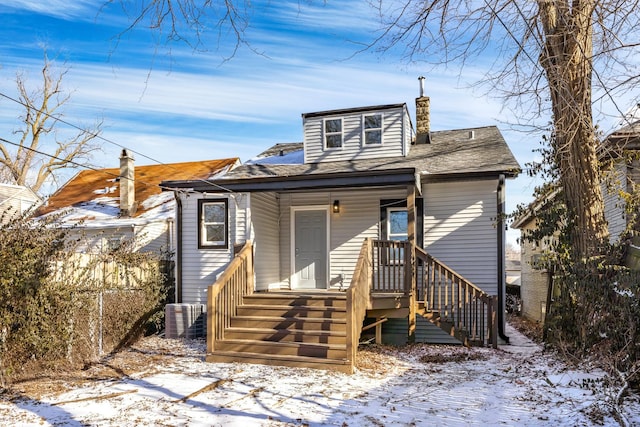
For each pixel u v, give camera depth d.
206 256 11.94
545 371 6.99
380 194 11.84
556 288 8.91
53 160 26.20
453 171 10.74
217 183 10.76
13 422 4.94
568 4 5.54
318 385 6.40
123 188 16.61
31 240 6.90
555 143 8.64
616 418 4.64
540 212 9.09
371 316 9.54
